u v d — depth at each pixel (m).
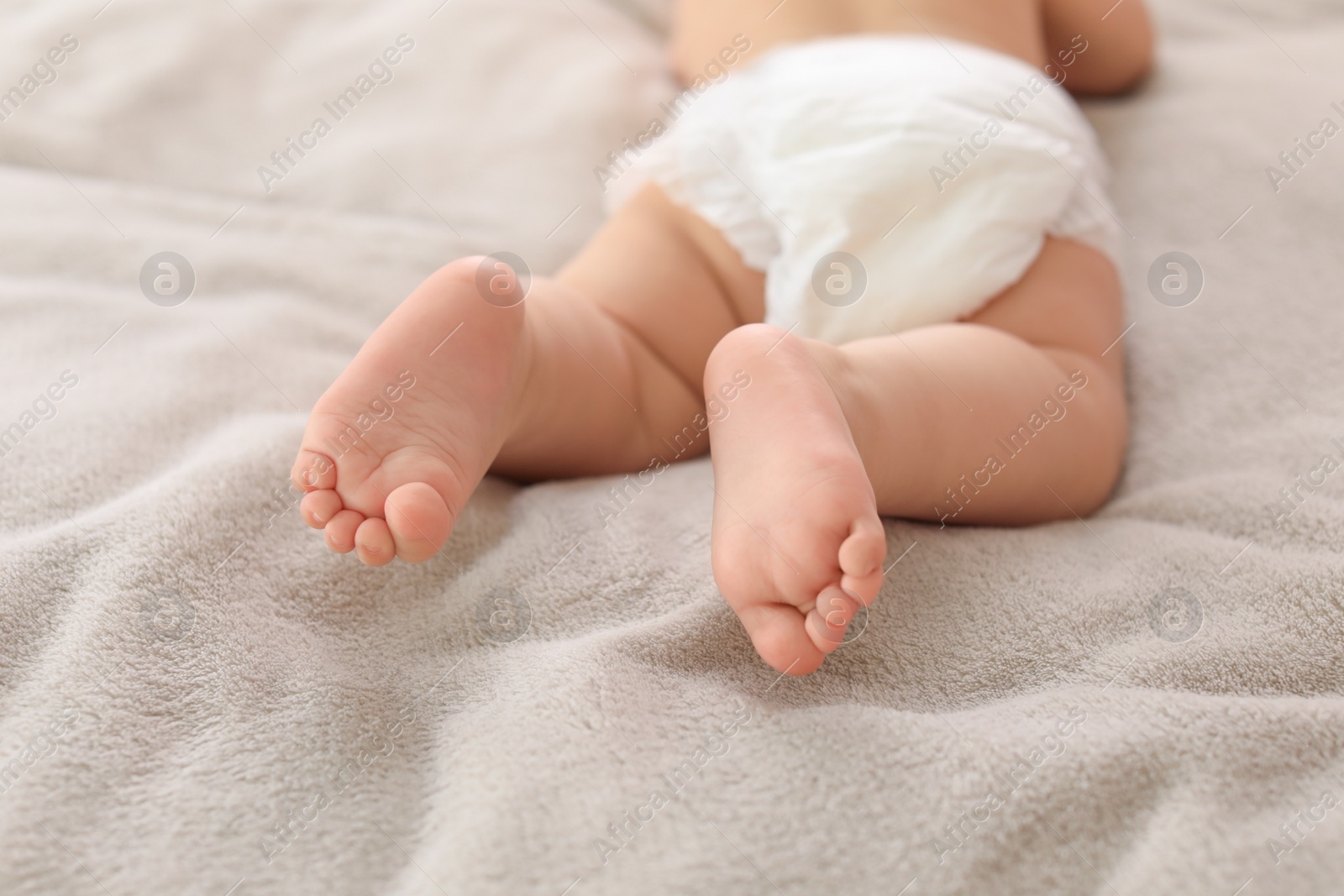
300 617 0.67
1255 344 0.81
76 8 0.98
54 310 0.80
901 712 0.64
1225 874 0.60
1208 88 0.97
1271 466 0.75
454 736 0.64
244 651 0.65
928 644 0.67
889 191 0.75
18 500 0.70
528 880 0.60
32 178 0.88
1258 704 0.64
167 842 0.61
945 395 0.70
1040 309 0.75
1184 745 0.63
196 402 0.75
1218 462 0.76
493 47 0.99
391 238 0.86
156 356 0.77
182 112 0.92
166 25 0.97
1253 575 0.69
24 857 0.60
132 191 0.88
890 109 0.77
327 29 1.01
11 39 0.95
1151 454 0.77
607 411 0.73
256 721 0.64
